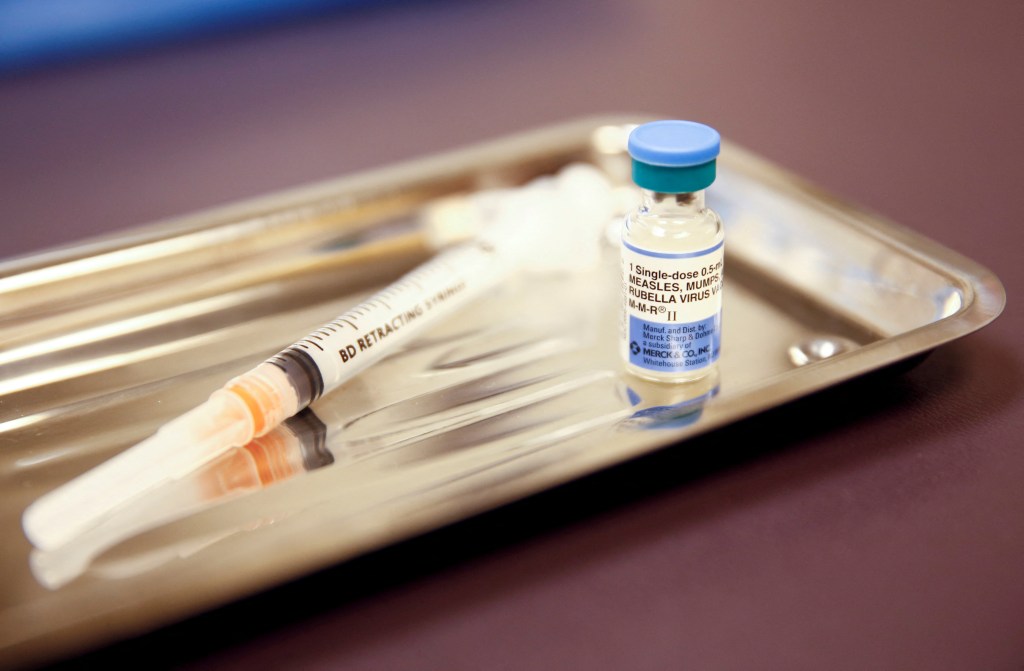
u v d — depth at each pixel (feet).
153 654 0.73
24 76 1.42
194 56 1.47
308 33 1.55
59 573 0.76
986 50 1.35
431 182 1.06
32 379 0.92
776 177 1.01
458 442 0.83
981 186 1.08
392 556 0.76
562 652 0.71
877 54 1.36
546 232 0.99
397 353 0.93
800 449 0.82
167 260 0.99
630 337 0.87
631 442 0.77
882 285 0.91
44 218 1.12
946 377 0.87
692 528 0.77
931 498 0.78
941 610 0.72
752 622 0.72
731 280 0.97
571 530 0.77
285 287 1.00
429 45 1.47
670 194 0.82
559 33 1.50
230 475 0.82
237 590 0.72
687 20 1.52
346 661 0.72
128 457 0.80
